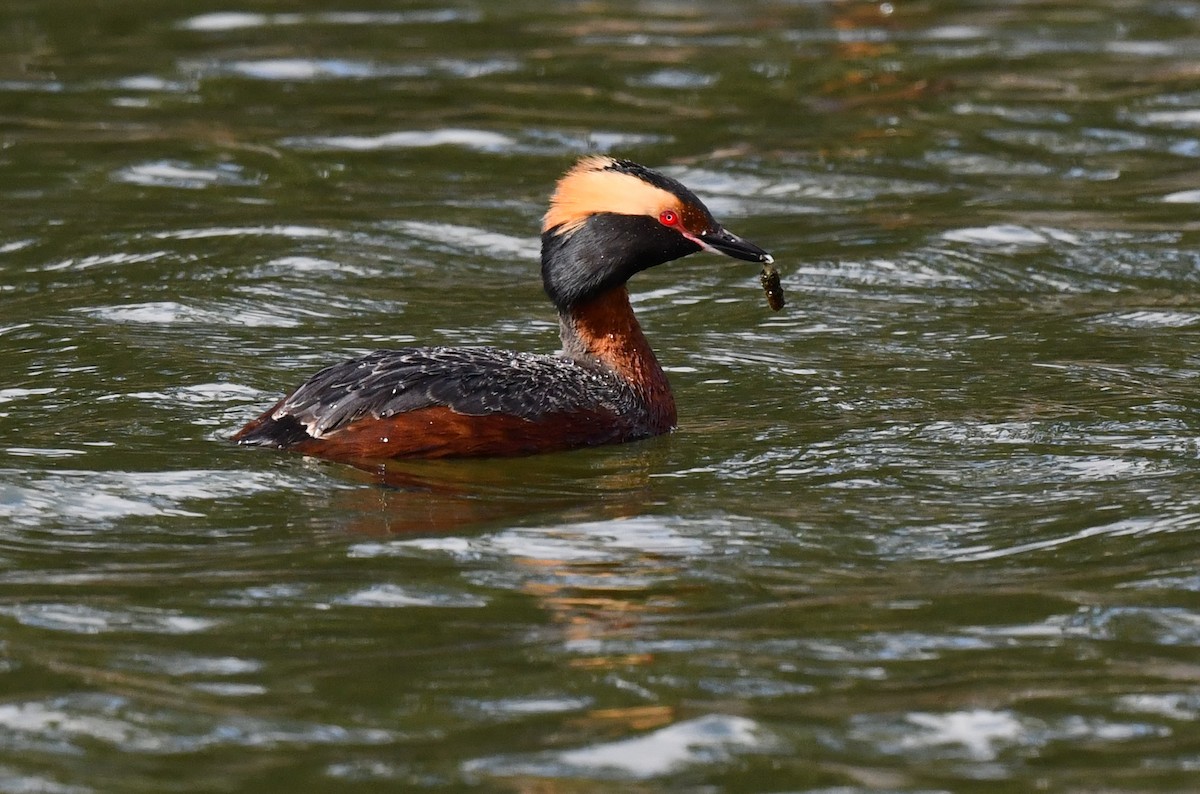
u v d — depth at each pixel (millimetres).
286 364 15852
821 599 10805
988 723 9242
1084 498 12523
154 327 17000
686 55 27656
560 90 25844
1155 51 27766
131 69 26625
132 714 9305
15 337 16500
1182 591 10891
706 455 13586
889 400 15055
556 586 10953
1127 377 15711
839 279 19125
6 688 9562
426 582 10984
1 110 24609
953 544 11695
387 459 13148
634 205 14242
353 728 9180
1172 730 9172
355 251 19891
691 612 10602
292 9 30391
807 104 25297
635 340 14375
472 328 17359
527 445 13445
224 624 10383
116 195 21672
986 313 17984
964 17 30203
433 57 27500
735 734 9102
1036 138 23828
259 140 23688
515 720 9266
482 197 21875
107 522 11945
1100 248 20016
